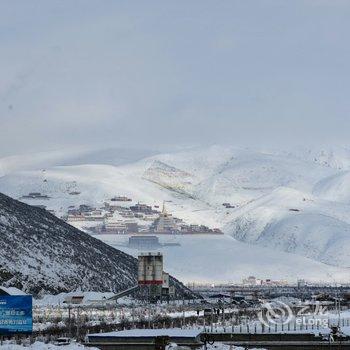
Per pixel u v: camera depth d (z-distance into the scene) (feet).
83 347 513.45
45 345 510.17
